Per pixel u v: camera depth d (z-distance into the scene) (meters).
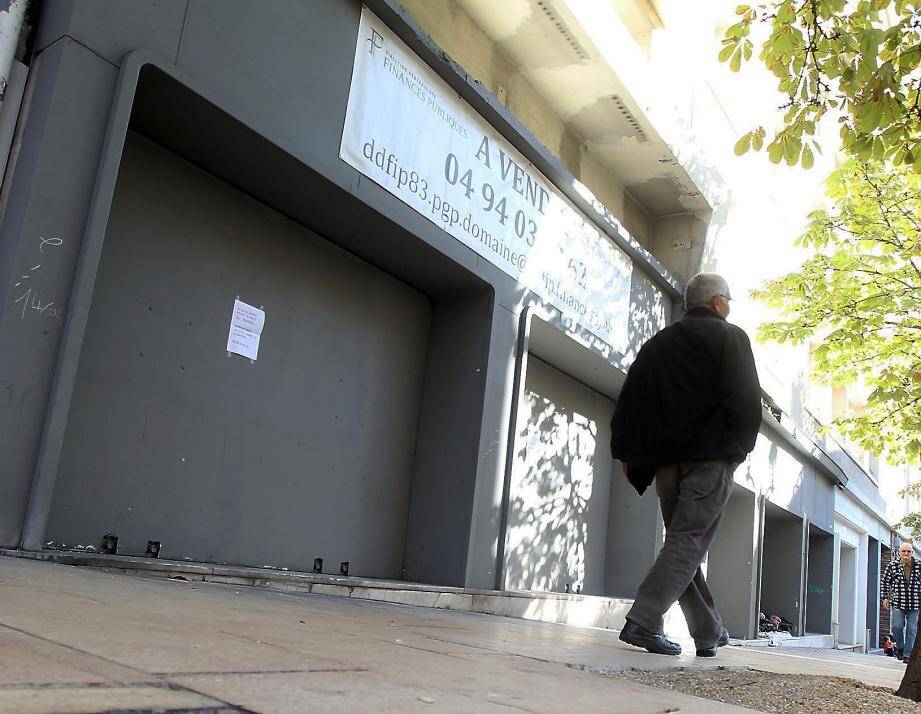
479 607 6.97
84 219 4.31
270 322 6.19
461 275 7.32
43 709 0.94
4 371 3.92
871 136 4.63
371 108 6.26
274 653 1.70
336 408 6.73
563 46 8.61
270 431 6.14
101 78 4.43
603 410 10.94
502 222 7.74
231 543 5.80
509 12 8.18
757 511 14.31
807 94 4.60
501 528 7.44
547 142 9.58
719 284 4.12
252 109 5.29
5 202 4.17
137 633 1.66
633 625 3.62
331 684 1.44
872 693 3.30
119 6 4.54
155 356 5.34
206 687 1.23
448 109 7.11
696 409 3.79
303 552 6.37
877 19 4.49
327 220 6.43
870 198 9.92
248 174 5.79
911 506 35.97
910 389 10.70
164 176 5.45
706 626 3.97
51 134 4.18
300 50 5.68
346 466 6.79
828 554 21.38
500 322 7.61
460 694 1.58
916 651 3.69
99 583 2.79
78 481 4.87
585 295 9.16
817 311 10.45
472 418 7.31
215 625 2.04
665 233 11.88
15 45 4.29
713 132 12.54
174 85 4.80
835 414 23.56
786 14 4.48
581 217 9.11
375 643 2.25
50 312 4.12
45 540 4.68
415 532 7.31
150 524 5.27
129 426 5.16
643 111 9.52
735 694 2.67
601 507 10.82
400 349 7.44
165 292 5.42
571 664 2.56
